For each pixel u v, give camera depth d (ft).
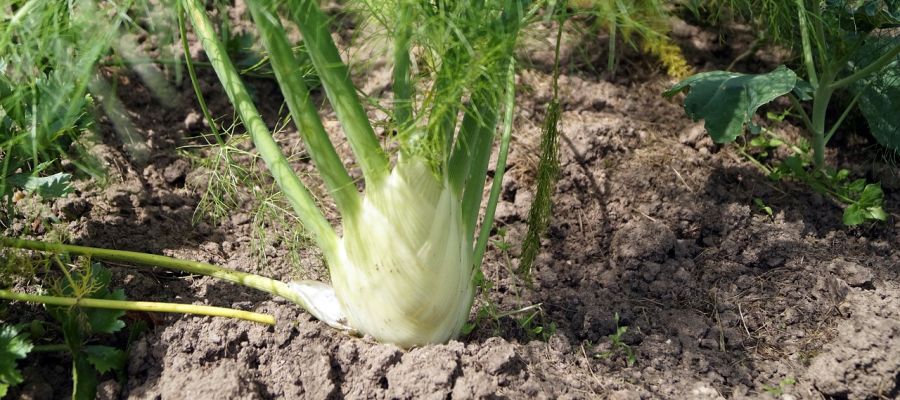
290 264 3.66
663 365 3.36
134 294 3.43
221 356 3.28
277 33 2.93
